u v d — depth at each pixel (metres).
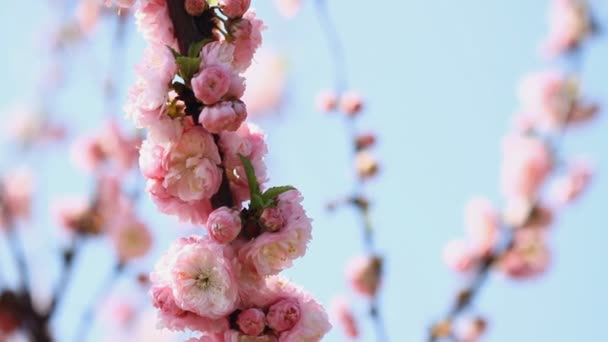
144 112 0.78
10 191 1.90
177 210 0.80
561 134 1.85
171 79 0.79
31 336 1.48
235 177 0.81
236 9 0.80
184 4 0.80
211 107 0.78
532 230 1.78
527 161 1.80
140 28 0.80
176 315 0.79
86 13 2.02
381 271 1.65
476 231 1.79
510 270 1.78
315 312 0.80
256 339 0.79
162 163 0.79
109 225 1.76
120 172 1.85
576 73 1.89
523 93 1.89
